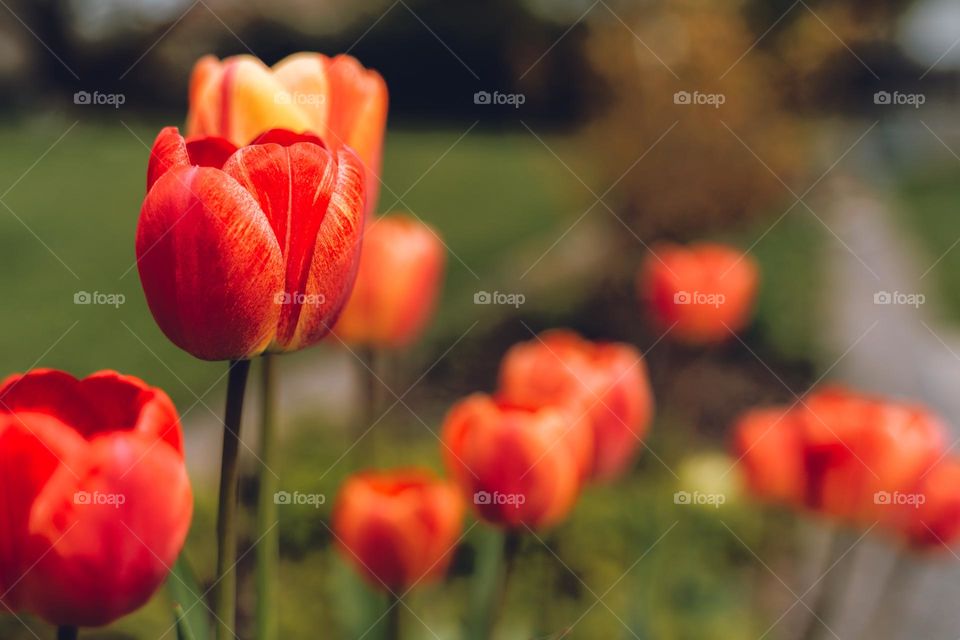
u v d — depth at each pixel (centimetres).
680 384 654
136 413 96
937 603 404
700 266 455
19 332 718
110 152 1745
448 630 226
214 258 95
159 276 96
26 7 2020
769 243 1037
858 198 1691
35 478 88
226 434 99
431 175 1566
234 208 95
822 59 895
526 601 317
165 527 90
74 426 97
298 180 100
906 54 1811
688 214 862
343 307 108
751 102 870
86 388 98
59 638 94
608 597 345
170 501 90
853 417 203
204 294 96
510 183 1512
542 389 211
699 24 866
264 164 99
